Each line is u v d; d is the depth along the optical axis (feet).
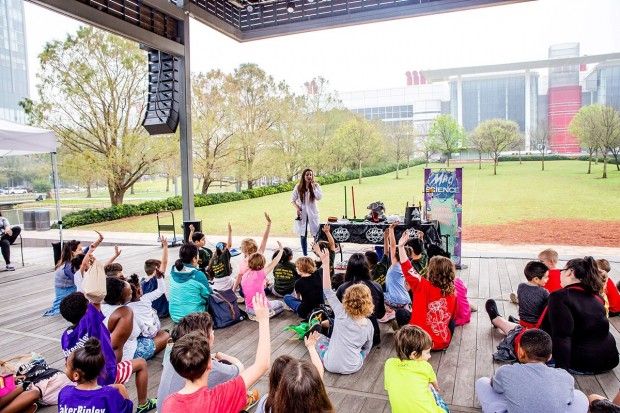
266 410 6.09
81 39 56.03
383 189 72.08
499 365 11.88
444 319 12.51
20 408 9.48
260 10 34.01
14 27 207.41
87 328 9.25
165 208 64.90
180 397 5.93
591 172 70.54
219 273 16.46
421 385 7.98
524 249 33.12
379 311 13.69
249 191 71.41
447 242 23.20
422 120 126.41
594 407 6.13
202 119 64.64
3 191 93.66
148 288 14.19
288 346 13.69
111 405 6.94
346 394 10.49
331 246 18.61
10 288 22.58
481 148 82.33
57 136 56.49
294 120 75.92
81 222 55.47
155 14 28.35
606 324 10.56
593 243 35.83
